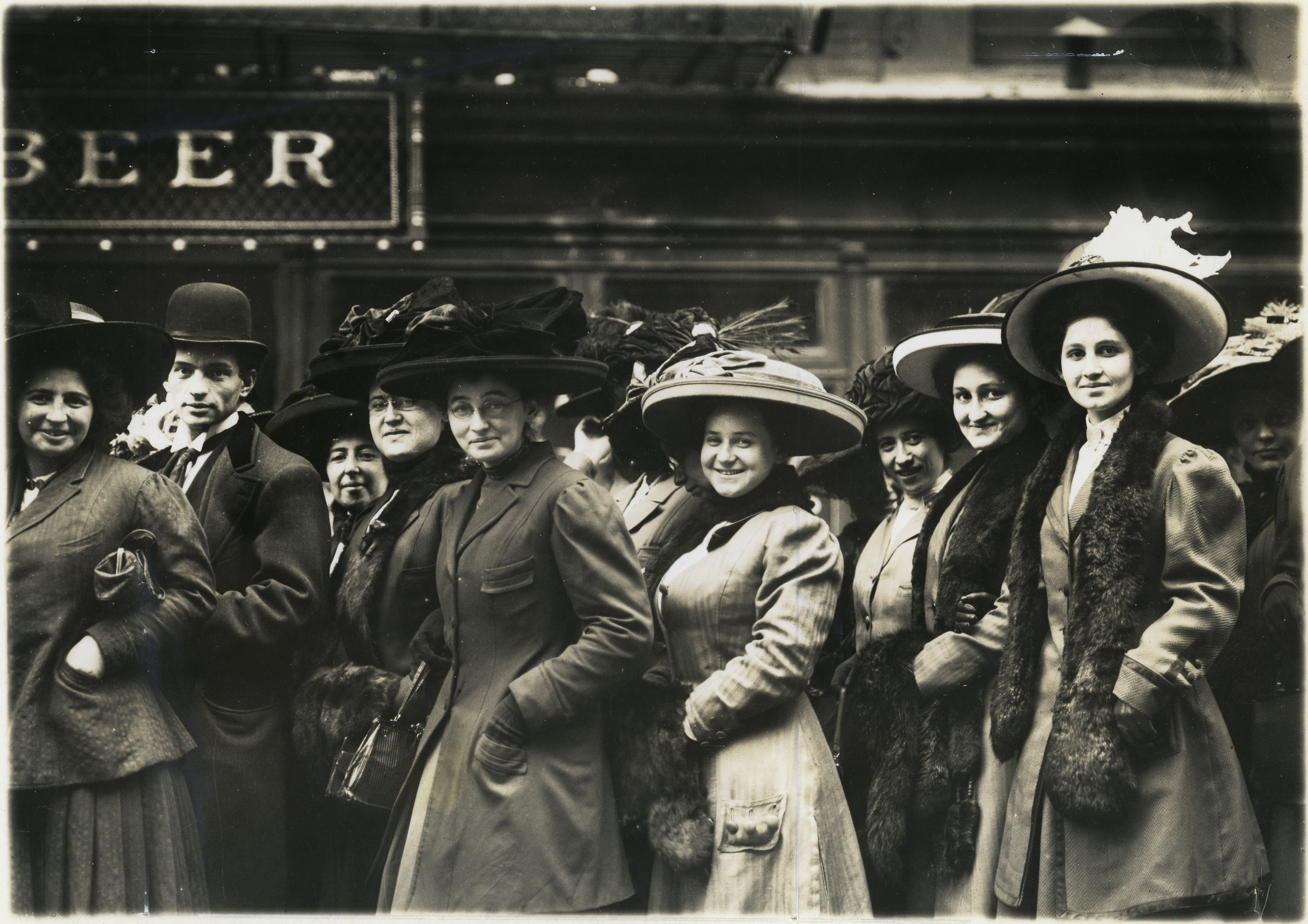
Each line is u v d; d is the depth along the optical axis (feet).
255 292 13.43
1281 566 12.61
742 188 14.07
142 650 12.43
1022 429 12.73
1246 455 12.75
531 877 11.93
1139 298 12.61
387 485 12.78
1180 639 11.90
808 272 13.92
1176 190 14.10
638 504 12.64
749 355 12.90
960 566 12.53
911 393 12.92
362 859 12.25
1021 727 12.18
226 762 12.40
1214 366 12.78
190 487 12.78
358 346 12.92
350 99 13.82
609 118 13.98
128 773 12.24
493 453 12.56
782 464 12.59
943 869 12.25
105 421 12.86
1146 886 11.79
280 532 12.71
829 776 12.32
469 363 12.59
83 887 12.06
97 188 13.50
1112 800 11.79
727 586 12.16
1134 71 14.30
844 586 12.60
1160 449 12.28
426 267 13.73
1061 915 11.98
